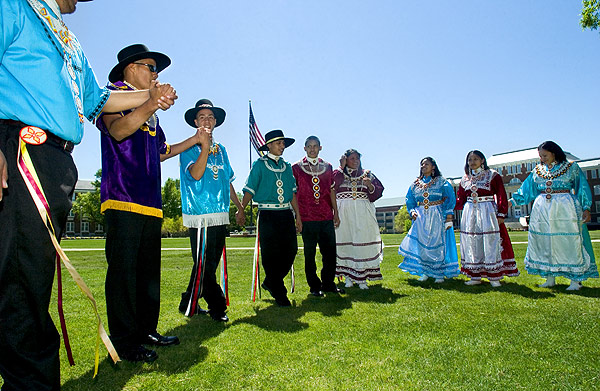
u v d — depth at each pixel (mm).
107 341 1872
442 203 6375
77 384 2248
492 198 5887
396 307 4184
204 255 3764
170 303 4602
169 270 7926
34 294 1707
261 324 3535
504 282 6000
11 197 1646
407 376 2307
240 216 4699
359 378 2279
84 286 1791
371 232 5785
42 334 1769
